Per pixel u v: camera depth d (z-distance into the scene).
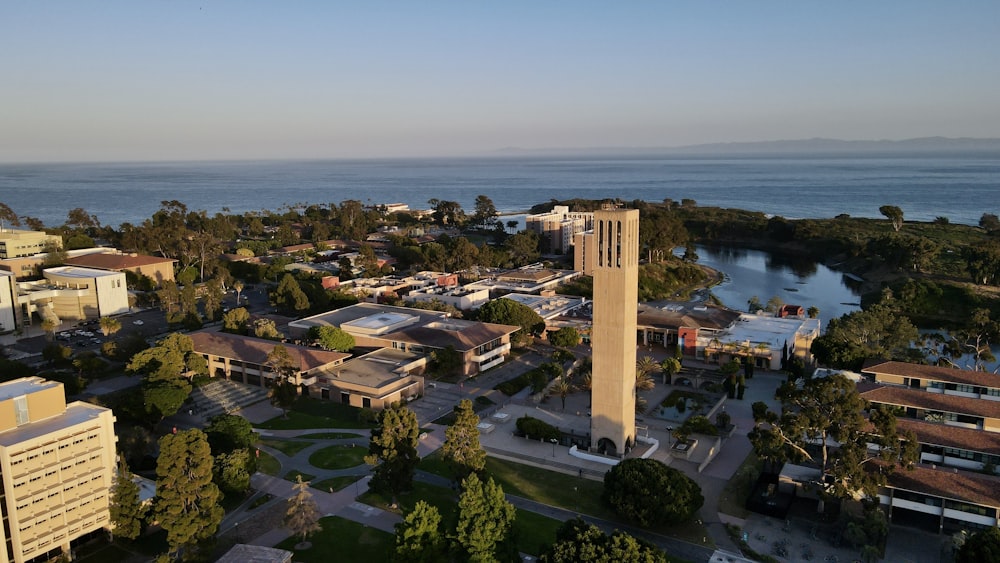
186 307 188.62
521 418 123.25
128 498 84.38
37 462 78.56
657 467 93.06
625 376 110.25
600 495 101.31
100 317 196.75
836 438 93.06
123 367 153.50
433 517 76.75
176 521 77.69
